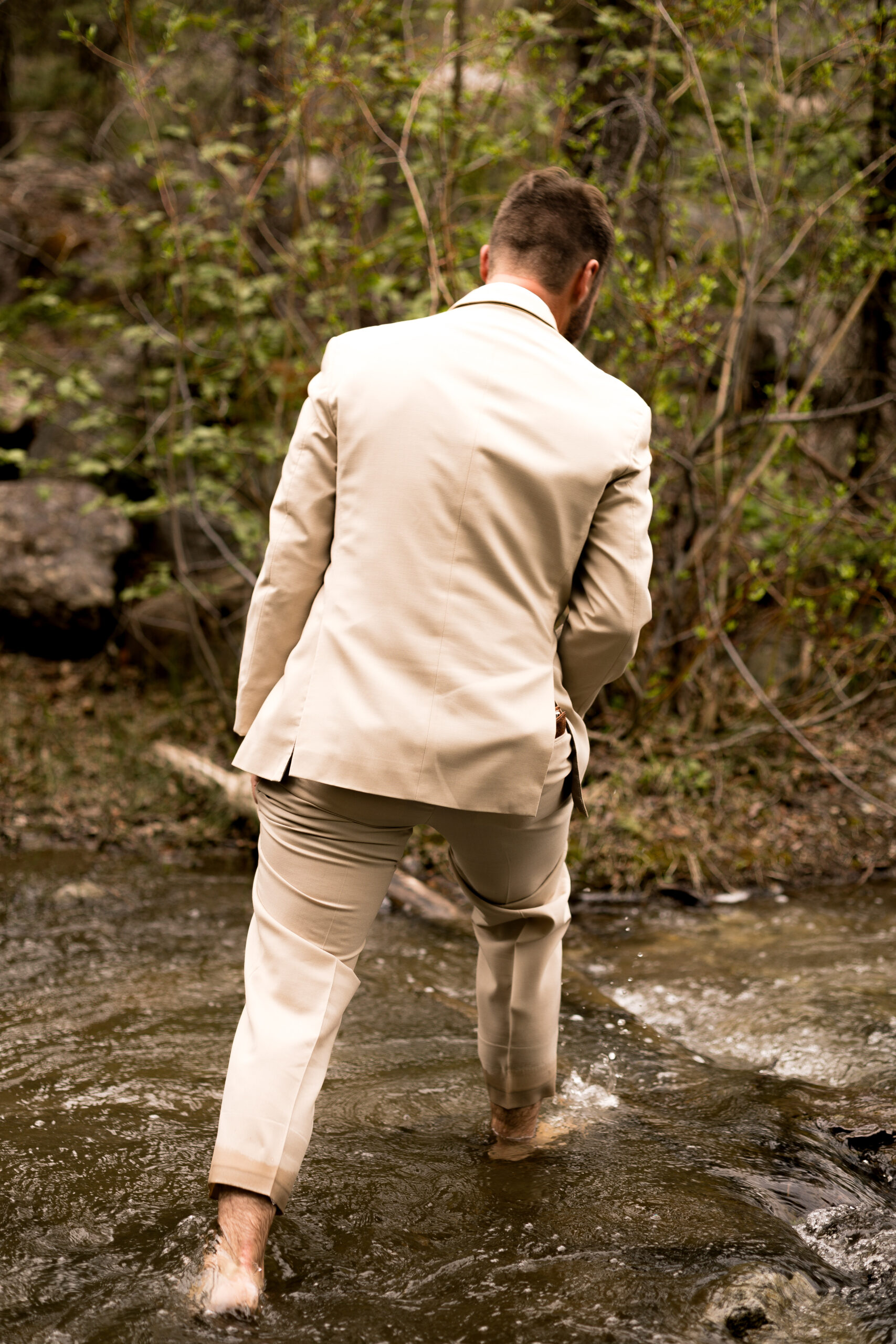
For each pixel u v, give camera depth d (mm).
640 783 4605
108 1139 2229
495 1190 2057
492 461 1777
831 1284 1791
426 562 1769
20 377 5695
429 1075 2600
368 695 1750
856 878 4207
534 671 1802
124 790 4840
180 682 6090
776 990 3129
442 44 4617
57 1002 2947
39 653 6461
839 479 5312
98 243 7586
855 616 4996
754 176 4531
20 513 6516
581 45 5293
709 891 4062
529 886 2020
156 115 6031
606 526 1861
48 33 8805
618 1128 2352
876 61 4613
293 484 1860
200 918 3645
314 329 5465
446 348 1844
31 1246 1839
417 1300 1701
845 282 4875
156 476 6066
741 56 4680
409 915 3826
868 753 5039
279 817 1850
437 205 4934
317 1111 2402
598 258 2037
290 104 4797
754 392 5758
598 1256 1825
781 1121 2381
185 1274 1745
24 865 4129
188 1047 2691
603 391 1884
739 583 4934
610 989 3182
